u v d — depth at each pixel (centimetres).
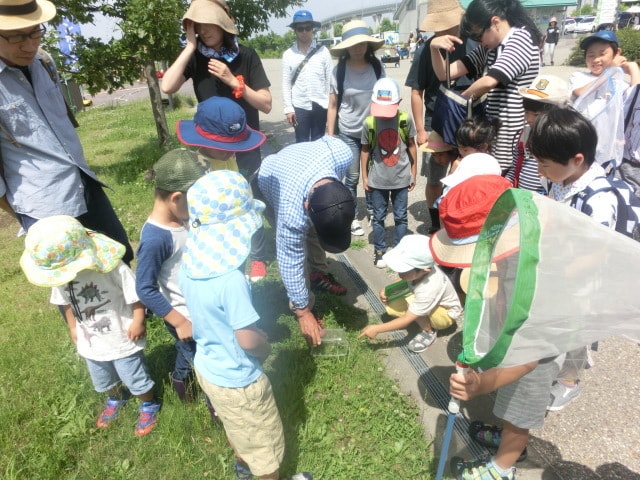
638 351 275
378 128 360
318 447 234
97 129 1144
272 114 1129
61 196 278
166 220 213
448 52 331
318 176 226
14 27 231
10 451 233
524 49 288
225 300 171
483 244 158
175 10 655
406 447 230
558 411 240
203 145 264
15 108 255
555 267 129
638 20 2438
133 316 232
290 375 274
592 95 306
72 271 206
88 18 666
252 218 178
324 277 360
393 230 459
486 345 142
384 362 291
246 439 193
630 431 226
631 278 128
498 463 199
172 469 223
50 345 313
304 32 517
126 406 259
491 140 305
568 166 185
